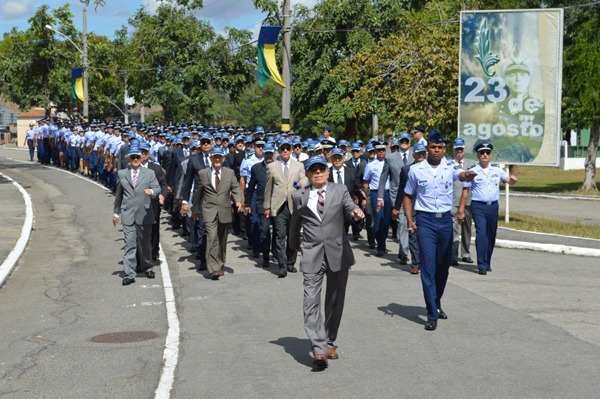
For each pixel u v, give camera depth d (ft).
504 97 65.67
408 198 30.42
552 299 34.83
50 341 28.60
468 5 107.55
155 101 147.33
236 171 56.24
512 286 38.14
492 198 41.70
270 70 81.76
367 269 43.78
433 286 29.50
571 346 26.61
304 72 125.29
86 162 108.58
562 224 68.28
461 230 45.88
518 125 65.57
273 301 35.09
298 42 125.29
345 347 26.84
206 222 40.83
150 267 41.57
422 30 97.45
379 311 32.50
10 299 36.88
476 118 66.54
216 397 21.72
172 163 60.13
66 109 179.83
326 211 24.94
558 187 134.51
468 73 66.44
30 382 23.57
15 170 122.42
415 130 47.80
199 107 150.20
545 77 64.64
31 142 145.07
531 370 23.76
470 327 29.55
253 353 26.27
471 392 21.67
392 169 46.75
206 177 40.88
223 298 35.91
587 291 36.78
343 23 121.29
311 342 24.30
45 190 92.02
